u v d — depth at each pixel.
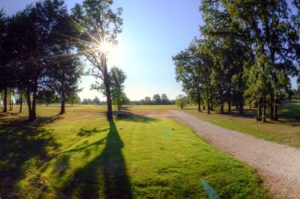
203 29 36.06
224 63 42.75
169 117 43.59
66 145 19.14
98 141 18.81
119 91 68.12
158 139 18.80
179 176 11.03
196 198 9.71
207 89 59.31
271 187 10.16
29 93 38.78
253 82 35.38
